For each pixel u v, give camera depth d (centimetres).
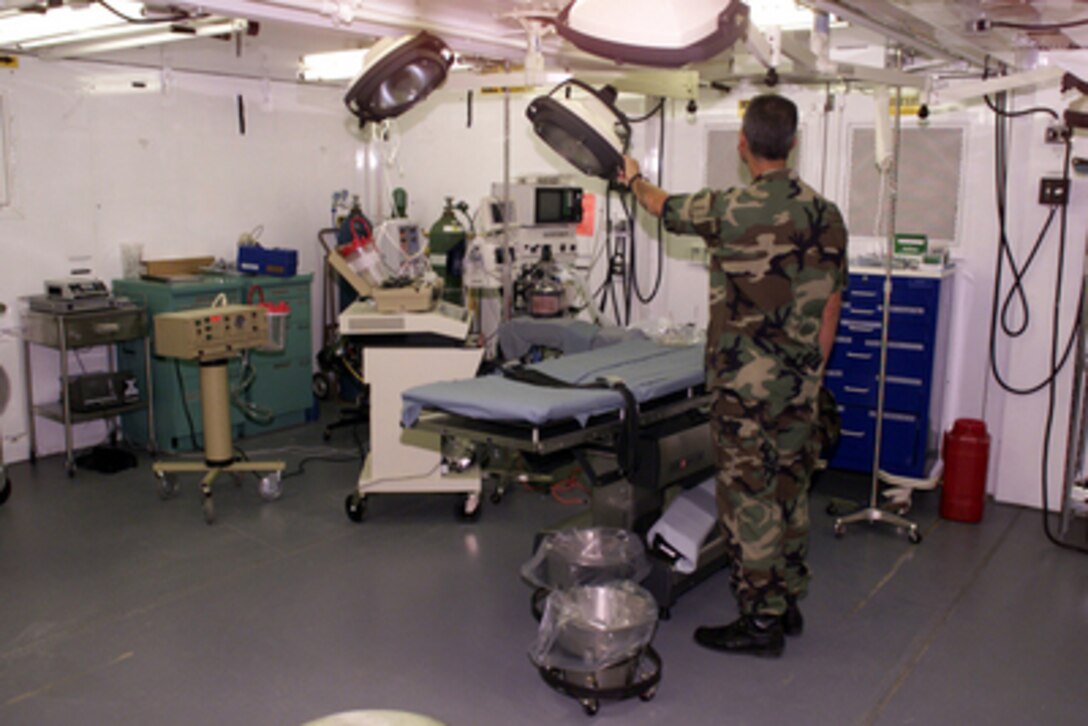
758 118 274
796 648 310
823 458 442
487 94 603
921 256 443
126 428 541
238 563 375
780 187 274
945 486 431
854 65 327
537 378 305
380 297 404
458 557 383
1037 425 442
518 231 487
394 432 414
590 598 290
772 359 277
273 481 446
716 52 227
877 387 454
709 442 340
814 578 365
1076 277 424
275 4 256
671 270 555
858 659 303
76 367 518
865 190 485
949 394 479
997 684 289
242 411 549
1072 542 404
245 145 586
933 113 459
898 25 321
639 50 225
